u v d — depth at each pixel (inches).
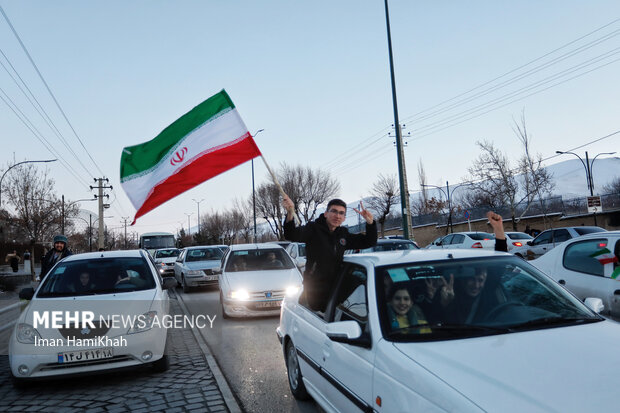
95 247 2888.8
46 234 1641.2
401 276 135.6
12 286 684.1
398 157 850.8
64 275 260.4
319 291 171.3
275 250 444.8
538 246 657.0
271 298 373.7
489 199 1519.4
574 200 1376.7
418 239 1636.3
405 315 123.8
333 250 173.6
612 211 1184.2
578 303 134.4
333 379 140.9
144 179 244.8
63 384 224.8
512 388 87.4
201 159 241.9
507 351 103.8
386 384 107.4
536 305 129.0
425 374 97.6
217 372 229.6
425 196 2015.3
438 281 134.4
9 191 1380.4
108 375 237.6
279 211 1776.6
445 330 118.4
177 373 235.0
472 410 82.7
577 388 86.0
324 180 1763.0
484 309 126.1
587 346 105.3
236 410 178.7
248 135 239.1
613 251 224.2
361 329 129.0
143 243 1422.2
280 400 192.2
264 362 250.8
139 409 186.4
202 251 689.6
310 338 165.9
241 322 371.2
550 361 97.7
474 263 142.9
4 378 239.3
